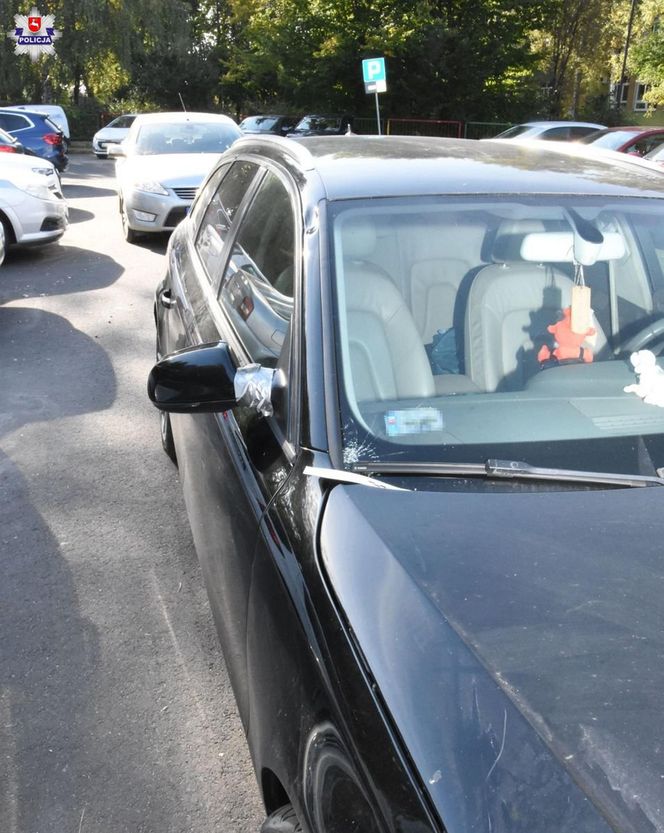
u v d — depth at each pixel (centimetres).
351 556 168
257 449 216
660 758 125
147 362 640
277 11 2958
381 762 134
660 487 196
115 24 3406
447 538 170
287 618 172
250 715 199
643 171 294
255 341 253
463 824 120
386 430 203
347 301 222
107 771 258
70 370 618
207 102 4241
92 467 459
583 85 4006
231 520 221
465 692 137
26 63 3428
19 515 407
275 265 263
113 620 329
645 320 252
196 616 332
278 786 190
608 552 168
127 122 2847
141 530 396
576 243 249
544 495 188
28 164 999
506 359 235
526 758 126
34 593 346
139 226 1059
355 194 248
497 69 2723
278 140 328
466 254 242
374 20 2691
